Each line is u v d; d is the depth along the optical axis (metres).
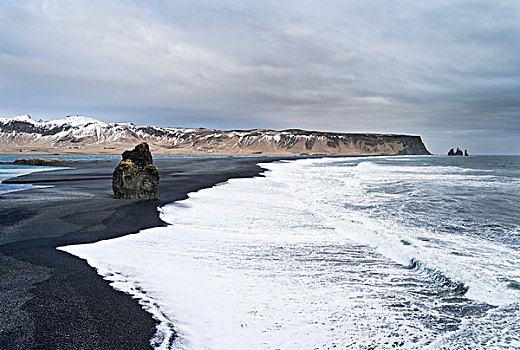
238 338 3.97
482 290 5.51
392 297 5.27
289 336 4.06
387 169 43.59
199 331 4.09
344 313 4.70
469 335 4.20
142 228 9.23
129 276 5.75
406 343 4.00
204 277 5.85
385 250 7.78
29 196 14.90
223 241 8.20
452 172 37.19
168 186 20.11
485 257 7.23
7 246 7.37
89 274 5.78
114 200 13.85
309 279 5.93
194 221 10.39
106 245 7.54
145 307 4.64
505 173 35.44
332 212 12.50
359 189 20.30
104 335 3.90
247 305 4.84
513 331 4.29
